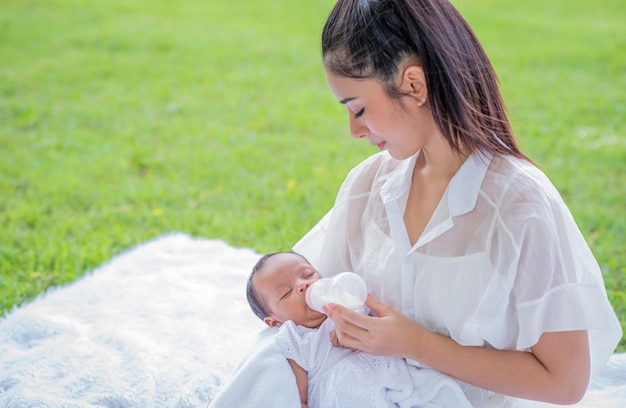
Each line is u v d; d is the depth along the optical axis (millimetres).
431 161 2023
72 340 2871
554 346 1884
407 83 1854
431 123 1936
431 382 2061
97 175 5473
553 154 5723
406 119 1909
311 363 2164
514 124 6414
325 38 1916
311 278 2350
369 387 2072
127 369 2668
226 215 4762
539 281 1859
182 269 3441
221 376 2553
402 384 2072
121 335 2857
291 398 2102
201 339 2803
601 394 2484
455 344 1975
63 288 3311
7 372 2672
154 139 6262
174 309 3072
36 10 10586
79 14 10438
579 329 1867
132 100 7207
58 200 4988
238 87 7656
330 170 5520
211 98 7340
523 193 1883
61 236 4445
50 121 6605
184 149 6004
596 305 1972
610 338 2020
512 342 1998
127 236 4375
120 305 3123
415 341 1962
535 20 10109
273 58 8625
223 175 5449
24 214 4746
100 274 3428
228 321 2955
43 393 2531
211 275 3367
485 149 1935
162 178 5438
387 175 2203
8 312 3447
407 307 2092
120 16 10406
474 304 1963
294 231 4445
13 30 9523
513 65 8164
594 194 5008
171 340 2846
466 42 1884
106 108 6992
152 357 2711
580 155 5684
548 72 7930
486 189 1931
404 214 2092
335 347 2193
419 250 2033
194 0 11547
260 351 2160
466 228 1949
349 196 2318
